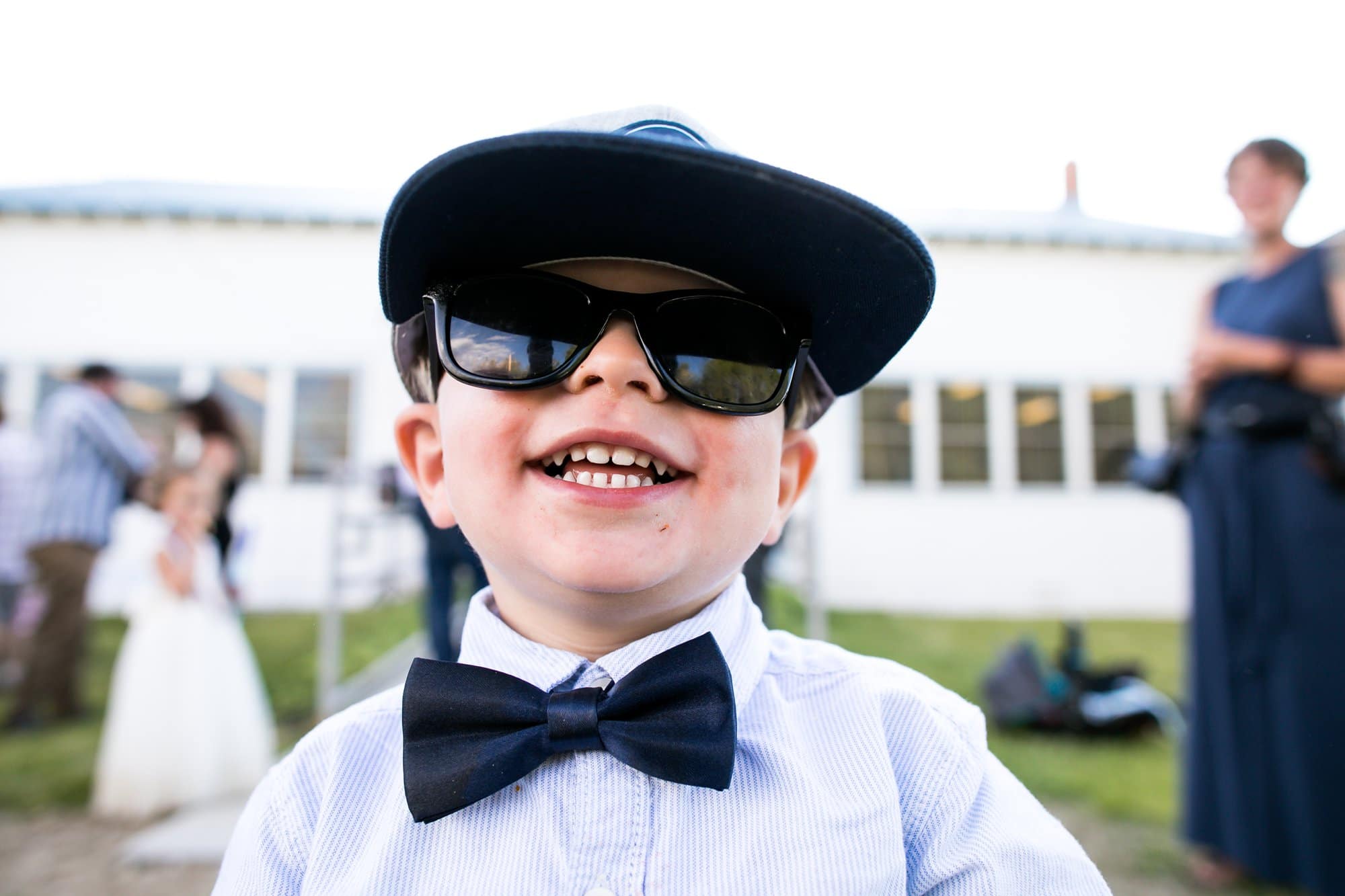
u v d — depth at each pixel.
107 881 2.65
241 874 1.04
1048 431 9.67
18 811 3.27
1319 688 2.19
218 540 3.71
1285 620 2.25
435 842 0.96
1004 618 8.64
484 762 0.96
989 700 4.38
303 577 8.59
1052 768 3.60
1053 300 9.68
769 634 1.34
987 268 9.66
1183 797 2.49
